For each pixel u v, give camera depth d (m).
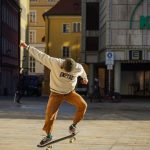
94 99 43.19
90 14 53.12
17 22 87.62
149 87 56.31
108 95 44.19
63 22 83.75
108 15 43.31
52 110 10.80
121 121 22.78
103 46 46.88
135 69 56.25
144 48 43.09
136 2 43.25
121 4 43.31
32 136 16.02
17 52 87.75
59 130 17.95
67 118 23.98
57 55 84.00
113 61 42.81
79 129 18.61
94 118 24.44
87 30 53.28
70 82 10.66
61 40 83.88
